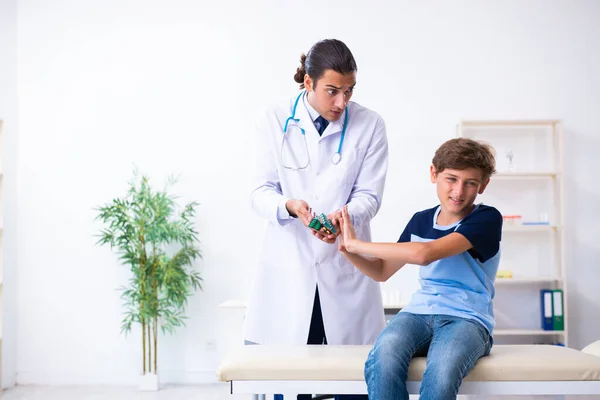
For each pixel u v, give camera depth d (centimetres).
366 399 214
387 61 457
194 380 447
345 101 201
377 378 164
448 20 458
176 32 462
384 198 452
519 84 457
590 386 171
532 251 453
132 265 426
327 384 173
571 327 450
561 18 458
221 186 454
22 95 462
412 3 459
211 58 460
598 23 458
